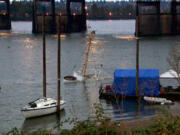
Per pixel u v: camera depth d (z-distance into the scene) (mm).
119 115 90062
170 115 29109
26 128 89062
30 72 191500
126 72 115250
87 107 106812
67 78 156125
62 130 29219
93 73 185000
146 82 110375
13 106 113375
